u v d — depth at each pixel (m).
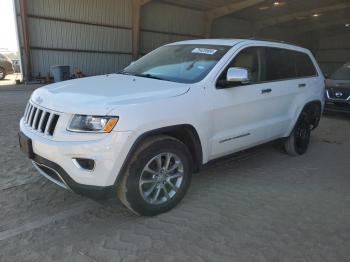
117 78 4.18
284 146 5.82
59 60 19.66
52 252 2.95
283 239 3.30
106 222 3.46
